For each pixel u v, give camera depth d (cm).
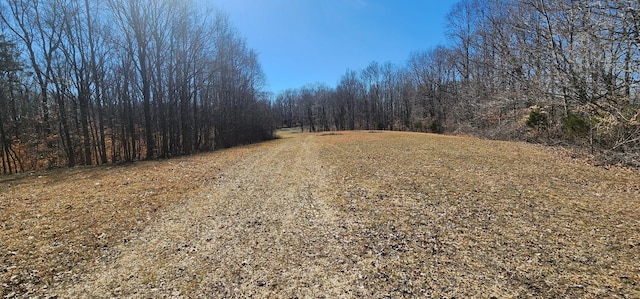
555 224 472
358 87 6888
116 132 2170
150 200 707
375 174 909
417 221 514
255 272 369
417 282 330
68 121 1833
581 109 1170
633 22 938
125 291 337
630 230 433
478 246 410
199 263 397
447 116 3916
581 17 1121
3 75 1641
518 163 990
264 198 709
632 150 926
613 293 293
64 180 1036
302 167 1134
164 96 2234
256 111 3841
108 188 834
